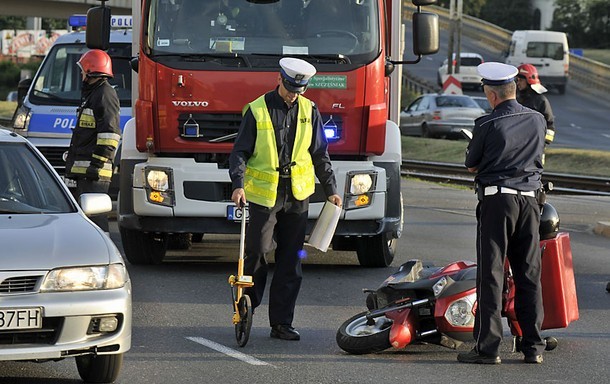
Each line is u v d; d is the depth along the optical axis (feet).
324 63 84.89
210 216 85.56
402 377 56.80
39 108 122.62
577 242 114.32
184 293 79.20
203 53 85.05
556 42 485.97
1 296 49.83
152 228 86.17
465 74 481.87
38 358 50.01
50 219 56.03
